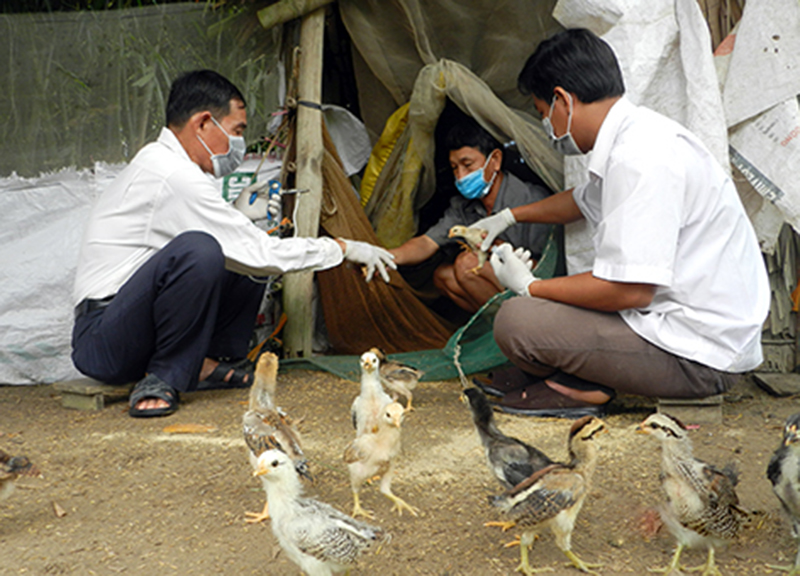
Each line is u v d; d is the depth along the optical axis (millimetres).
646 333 4684
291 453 3783
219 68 6734
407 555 3285
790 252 5945
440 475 4176
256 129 6852
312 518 2834
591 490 3904
